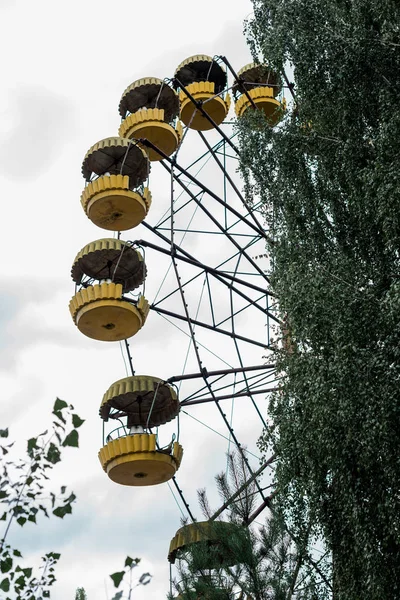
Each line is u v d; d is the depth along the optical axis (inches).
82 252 1180.5
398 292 690.2
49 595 363.9
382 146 769.6
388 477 666.8
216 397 1090.1
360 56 845.8
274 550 682.8
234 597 655.8
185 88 1295.5
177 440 1074.1
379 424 661.9
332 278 772.6
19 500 353.1
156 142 1285.7
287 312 780.0
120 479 1071.6
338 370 696.4
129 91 1325.0
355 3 887.1
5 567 361.1
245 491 735.7
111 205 1179.9
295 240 848.3
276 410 804.0
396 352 682.2
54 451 356.5
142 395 1111.0
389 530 649.0
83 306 1123.3
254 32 1013.2
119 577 318.7
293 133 911.7
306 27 899.4
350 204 828.0
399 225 741.3
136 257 1190.9
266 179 926.4
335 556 709.3
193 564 668.7
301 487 751.1
